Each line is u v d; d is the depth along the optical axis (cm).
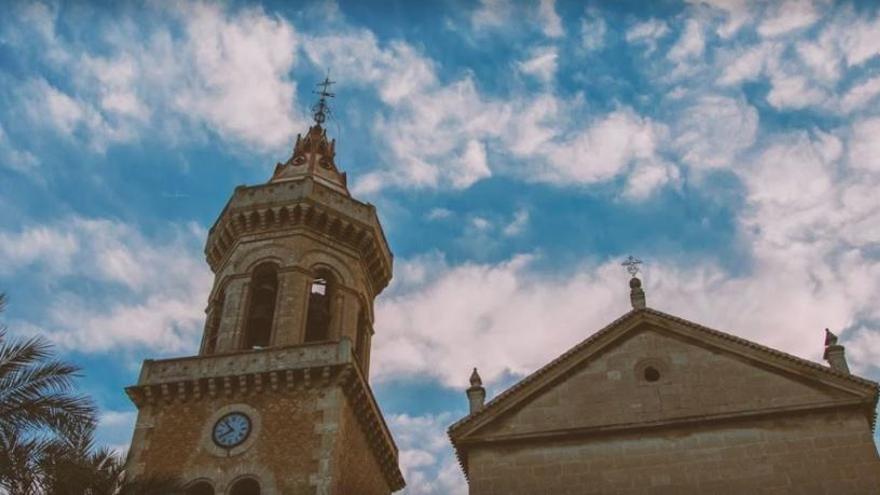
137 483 2453
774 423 2622
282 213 4209
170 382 3534
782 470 2527
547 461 2670
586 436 2702
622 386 2780
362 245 4338
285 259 4047
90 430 2138
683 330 2859
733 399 2688
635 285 3030
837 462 2511
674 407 2706
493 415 2778
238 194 4353
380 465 3931
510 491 2627
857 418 2584
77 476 2170
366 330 4197
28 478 2062
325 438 3291
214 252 4372
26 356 2094
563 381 2825
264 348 3612
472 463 2700
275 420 3384
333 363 3491
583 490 2597
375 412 3728
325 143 5184
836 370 2680
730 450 2594
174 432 3416
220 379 3512
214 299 4097
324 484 3148
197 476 3259
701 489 2539
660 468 2597
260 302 4041
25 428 2041
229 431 3378
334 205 4328
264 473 3225
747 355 2766
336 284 4097
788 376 2705
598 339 2884
